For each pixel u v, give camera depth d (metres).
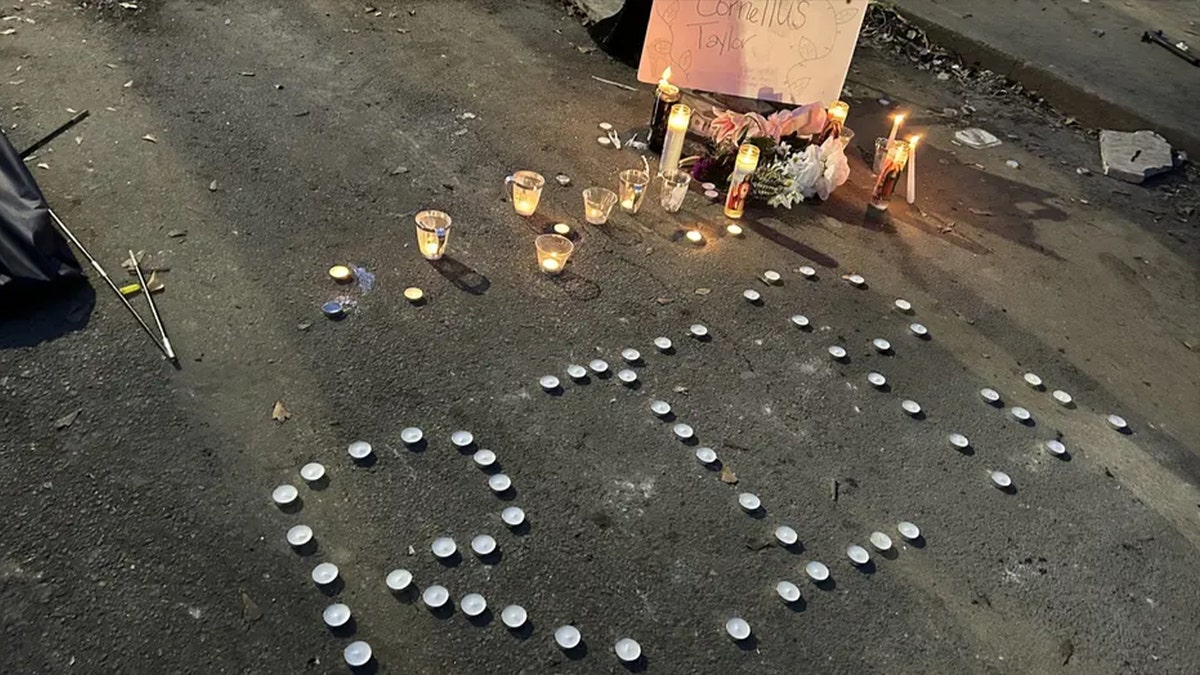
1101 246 4.43
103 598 2.16
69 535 2.28
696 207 4.11
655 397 3.02
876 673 2.31
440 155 4.16
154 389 2.71
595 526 2.55
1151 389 3.52
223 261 3.26
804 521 2.69
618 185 4.18
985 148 5.19
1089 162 5.28
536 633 2.26
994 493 2.90
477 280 3.40
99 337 2.84
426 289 3.31
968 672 2.35
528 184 3.78
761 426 2.99
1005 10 6.93
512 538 2.48
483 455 2.68
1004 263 4.14
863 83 5.70
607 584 2.41
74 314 2.90
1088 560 2.73
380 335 3.06
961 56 6.30
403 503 2.52
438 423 2.78
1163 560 2.78
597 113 4.77
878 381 3.25
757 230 4.02
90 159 3.67
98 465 2.46
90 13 4.81
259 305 3.09
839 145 4.29
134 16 4.87
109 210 3.40
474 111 4.56
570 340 3.20
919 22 6.49
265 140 4.02
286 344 2.96
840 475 2.87
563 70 5.15
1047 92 5.96
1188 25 7.23
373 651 2.16
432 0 5.70
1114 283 4.16
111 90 4.17
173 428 2.60
